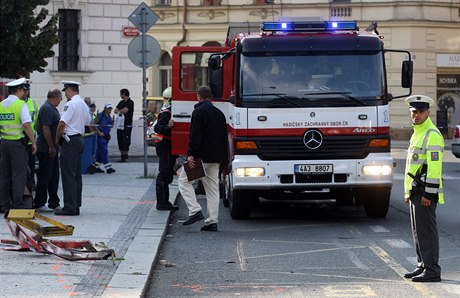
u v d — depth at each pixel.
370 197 15.59
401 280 10.16
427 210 10.05
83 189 19.42
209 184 14.23
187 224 14.37
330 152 14.70
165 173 15.91
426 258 10.05
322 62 14.88
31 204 15.55
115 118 30.83
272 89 14.77
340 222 15.48
